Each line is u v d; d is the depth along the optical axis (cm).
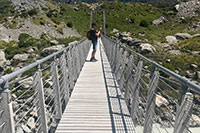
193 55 1684
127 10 6069
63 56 437
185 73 1256
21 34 3553
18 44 2669
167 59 1573
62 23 4784
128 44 2348
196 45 2077
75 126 359
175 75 196
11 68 1636
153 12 6041
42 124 279
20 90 877
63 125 364
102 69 841
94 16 5684
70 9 5800
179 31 3881
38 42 2656
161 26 4875
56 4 5812
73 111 423
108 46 1193
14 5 5128
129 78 444
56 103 376
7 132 178
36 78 262
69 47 538
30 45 2611
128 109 434
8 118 176
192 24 4247
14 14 4566
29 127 542
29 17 4459
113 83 633
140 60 365
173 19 5322
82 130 346
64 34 4222
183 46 2131
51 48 1938
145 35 3284
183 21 4712
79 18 5456
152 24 5050
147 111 290
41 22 4322
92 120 382
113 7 6247
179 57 1627
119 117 396
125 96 471
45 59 285
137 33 3659
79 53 815
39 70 264
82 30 4869
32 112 631
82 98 499
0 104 172
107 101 479
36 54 2003
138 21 5350
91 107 444
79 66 773
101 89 571
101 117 394
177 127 185
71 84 551
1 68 1599
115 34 3925
